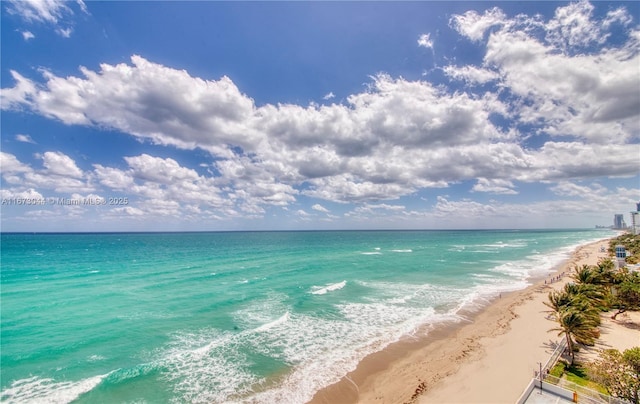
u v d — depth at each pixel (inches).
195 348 994.1
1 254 3597.4
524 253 3892.7
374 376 862.5
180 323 1208.2
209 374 847.7
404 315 1322.6
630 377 643.5
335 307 1421.0
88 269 2449.6
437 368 901.2
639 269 2017.7
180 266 2632.9
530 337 1092.5
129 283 1908.2
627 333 1078.4
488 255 3644.2
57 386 788.6
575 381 766.5
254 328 1160.8
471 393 772.6
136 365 884.6
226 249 4463.6
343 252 4015.8
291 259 3186.5
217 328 1159.6
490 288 1817.2
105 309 1384.1
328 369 889.5
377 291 1723.7
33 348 995.3
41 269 2450.8
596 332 948.6
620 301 1244.5
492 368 887.1
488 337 1106.7
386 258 3302.2
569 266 2635.3
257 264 2775.6
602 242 5807.1
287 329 1157.7
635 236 4645.7
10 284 1887.3
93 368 877.2
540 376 749.9
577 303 986.7
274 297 1587.1
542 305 1454.2
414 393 782.5
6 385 792.9
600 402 645.9
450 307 1444.4
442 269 2498.8
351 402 752.3
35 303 1478.8
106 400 735.7
